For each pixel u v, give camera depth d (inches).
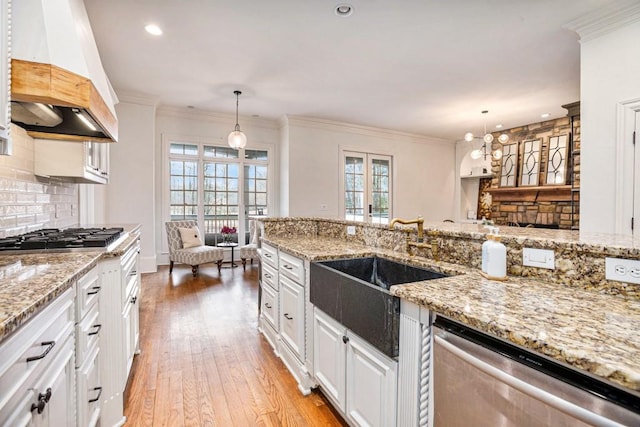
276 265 96.7
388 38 121.0
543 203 231.6
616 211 98.0
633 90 95.0
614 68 99.0
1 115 42.6
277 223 117.7
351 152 264.2
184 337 107.3
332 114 227.8
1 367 27.6
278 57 136.9
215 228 233.6
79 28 64.4
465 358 35.5
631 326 31.3
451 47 128.3
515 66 146.5
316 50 130.6
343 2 99.0
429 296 41.4
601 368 24.0
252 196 245.8
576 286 45.2
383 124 255.9
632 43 95.3
